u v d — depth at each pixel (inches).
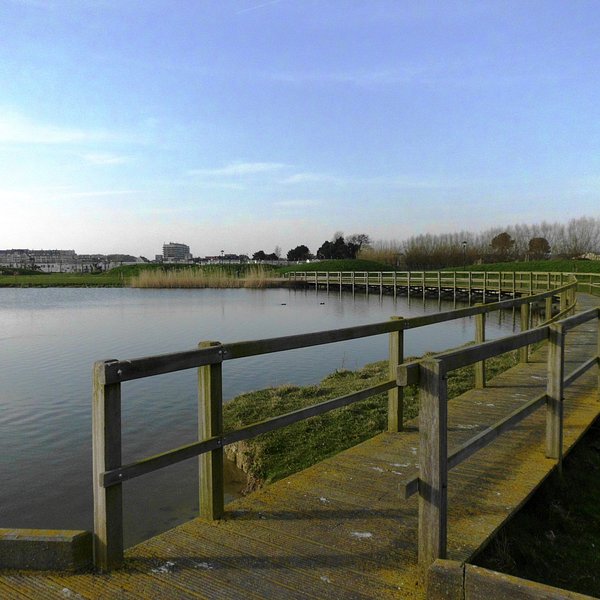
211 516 140.9
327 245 4232.3
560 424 181.5
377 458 187.8
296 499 154.6
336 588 110.7
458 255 3230.8
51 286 2647.6
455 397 273.9
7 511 242.2
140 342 780.0
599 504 174.4
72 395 458.3
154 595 106.7
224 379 496.7
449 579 91.4
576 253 2659.9
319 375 509.4
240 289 2316.7
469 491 157.8
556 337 180.7
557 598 80.0
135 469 117.0
